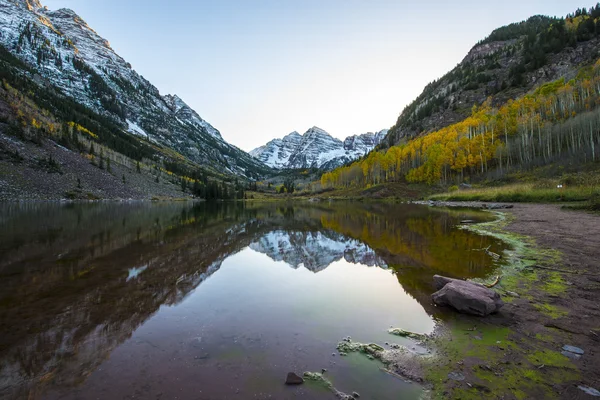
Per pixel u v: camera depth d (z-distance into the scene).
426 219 29.94
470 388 4.52
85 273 10.77
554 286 8.88
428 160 91.00
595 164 50.50
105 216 33.22
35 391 4.30
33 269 11.18
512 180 63.00
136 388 4.41
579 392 4.30
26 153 84.19
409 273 11.19
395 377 4.84
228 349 5.65
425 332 6.49
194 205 78.00
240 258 14.25
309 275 11.34
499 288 8.97
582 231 17.55
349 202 88.12
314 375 4.86
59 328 6.41
